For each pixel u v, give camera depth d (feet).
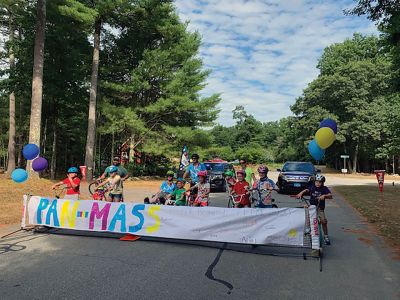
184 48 103.50
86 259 22.03
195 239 26.12
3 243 25.96
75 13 73.87
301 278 19.07
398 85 51.19
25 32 84.69
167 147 101.55
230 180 37.04
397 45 44.52
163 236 26.91
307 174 61.87
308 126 184.34
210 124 108.47
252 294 16.66
